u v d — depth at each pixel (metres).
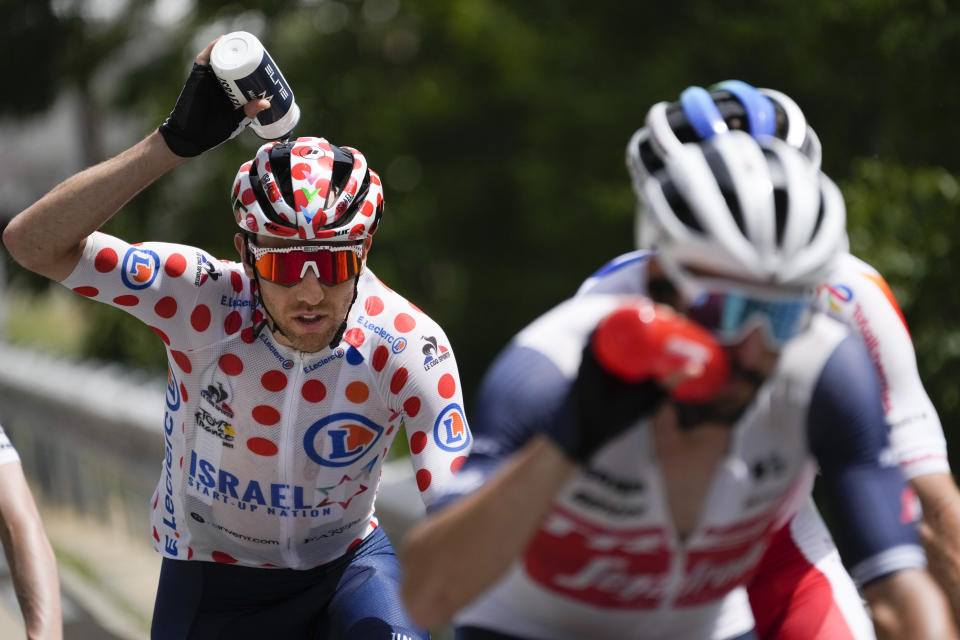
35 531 7.26
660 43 39.31
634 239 40.22
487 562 4.78
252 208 7.65
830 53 25.19
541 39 41.50
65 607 17.92
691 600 5.87
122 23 48.81
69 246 7.76
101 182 7.70
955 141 19.86
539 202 40.94
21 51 48.66
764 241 4.87
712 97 6.59
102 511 24.19
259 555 8.66
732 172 5.01
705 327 5.09
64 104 59.12
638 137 5.88
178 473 8.62
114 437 22.97
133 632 16.91
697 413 5.17
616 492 5.31
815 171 5.39
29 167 74.38
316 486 8.43
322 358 8.09
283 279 7.70
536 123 40.88
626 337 4.46
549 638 5.92
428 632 8.29
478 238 47.66
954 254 17.31
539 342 5.17
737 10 36.47
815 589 7.07
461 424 8.09
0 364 31.41
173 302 8.15
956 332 17.02
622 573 5.62
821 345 5.42
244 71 7.82
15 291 50.97
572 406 4.71
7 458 7.45
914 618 5.28
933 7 19.02
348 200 7.69
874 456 5.48
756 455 5.41
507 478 4.77
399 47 50.47
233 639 8.75
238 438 8.29
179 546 8.79
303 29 49.53
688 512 5.42
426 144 47.12
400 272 47.28
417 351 8.14
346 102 47.31
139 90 47.44
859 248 17.58
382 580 8.57
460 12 42.91
